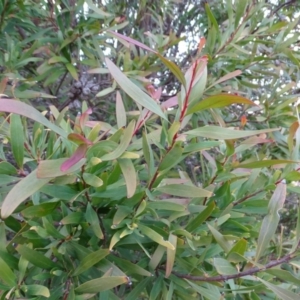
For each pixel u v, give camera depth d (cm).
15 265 52
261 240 55
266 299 71
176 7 204
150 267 58
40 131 59
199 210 64
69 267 53
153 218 64
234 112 141
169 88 159
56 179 46
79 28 114
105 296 57
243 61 122
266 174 93
